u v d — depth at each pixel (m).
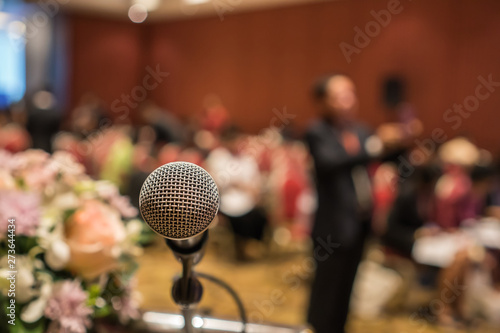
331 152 2.54
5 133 5.25
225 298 3.83
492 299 3.47
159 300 3.60
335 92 2.62
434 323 3.47
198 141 5.84
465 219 3.73
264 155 5.95
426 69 7.14
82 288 0.82
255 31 8.91
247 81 9.05
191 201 0.54
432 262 3.42
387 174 3.35
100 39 10.05
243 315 0.80
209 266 4.77
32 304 0.76
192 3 8.97
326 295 2.63
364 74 7.78
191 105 9.73
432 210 3.72
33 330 0.77
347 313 2.70
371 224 2.68
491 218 3.83
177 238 0.56
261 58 8.88
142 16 9.95
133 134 5.73
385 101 7.52
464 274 3.43
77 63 9.94
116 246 0.82
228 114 9.30
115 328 0.93
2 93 9.56
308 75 8.41
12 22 9.50
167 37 9.95
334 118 2.65
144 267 4.27
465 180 3.79
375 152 2.57
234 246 4.96
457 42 6.83
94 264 0.81
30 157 0.94
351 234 2.56
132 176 3.48
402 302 3.63
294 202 5.04
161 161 5.15
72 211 0.83
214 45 9.38
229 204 4.89
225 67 9.29
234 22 9.13
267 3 8.66
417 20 7.20
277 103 8.75
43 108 5.27
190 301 0.66
